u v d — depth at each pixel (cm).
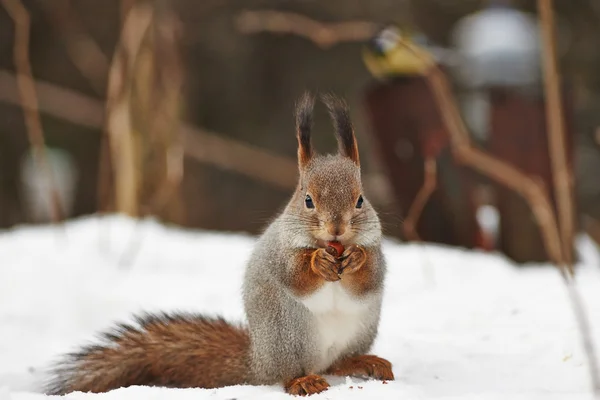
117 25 2517
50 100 2102
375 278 660
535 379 676
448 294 1006
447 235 1433
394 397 600
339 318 672
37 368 823
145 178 1638
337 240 648
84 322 1020
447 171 1408
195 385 746
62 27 2358
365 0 2461
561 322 826
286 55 2611
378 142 1434
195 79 2470
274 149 2602
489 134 1374
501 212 1372
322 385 640
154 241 1345
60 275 1132
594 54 2439
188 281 1143
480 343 791
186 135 1720
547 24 748
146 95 1625
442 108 1041
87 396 618
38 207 2809
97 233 1351
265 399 606
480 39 1384
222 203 2533
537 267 1270
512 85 1346
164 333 753
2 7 2547
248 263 713
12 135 2697
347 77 2542
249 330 715
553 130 755
